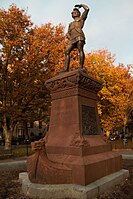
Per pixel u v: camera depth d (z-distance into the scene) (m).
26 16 21.94
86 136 7.45
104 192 6.15
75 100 7.66
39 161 6.49
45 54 21.53
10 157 15.80
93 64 31.58
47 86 8.62
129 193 6.13
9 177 8.48
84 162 6.20
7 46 19.84
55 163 6.61
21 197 5.89
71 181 6.15
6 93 20.47
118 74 30.50
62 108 8.02
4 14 20.56
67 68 8.71
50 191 5.78
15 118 21.33
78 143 6.74
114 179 6.86
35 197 5.85
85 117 7.80
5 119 21.98
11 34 20.45
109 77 30.42
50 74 21.23
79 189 5.61
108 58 33.22
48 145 7.66
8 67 21.67
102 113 31.62
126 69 32.88
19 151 19.84
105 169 7.03
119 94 29.81
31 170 6.59
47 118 26.06
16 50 21.00
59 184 6.14
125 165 11.45
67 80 7.80
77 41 8.52
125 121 30.48
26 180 6.82
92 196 5.69
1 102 22.59
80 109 7.65
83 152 6.57
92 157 6.76
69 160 6.51
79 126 7.32
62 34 24.33
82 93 7.91
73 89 7.77
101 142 7.93
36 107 22.98
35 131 56.38
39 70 21.27
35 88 21.05
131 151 19.58
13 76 20.20
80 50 8.50
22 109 22.12
